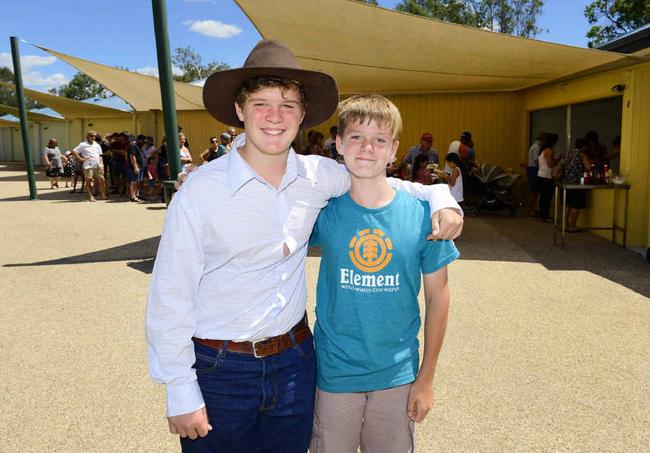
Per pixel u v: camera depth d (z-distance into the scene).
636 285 5.47
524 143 12.05
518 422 2.81
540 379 3.30
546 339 3.96
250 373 1.65
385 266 1.77
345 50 7.51
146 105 15.42
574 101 9.35
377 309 1.79
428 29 6.45
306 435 1.81
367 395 1.88
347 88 11.14
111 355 3.65
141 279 5.68
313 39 7.07
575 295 5.12
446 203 1.75
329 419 1.87
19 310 4.65
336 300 1.81
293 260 1.70
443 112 12.50
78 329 4.16
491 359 3.60
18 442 2.62
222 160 1.59
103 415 2.88
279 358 1.69
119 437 2.67
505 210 11.76
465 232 8.87
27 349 3.76
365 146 1.72
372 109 1.70
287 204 1.63
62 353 3.69
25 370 3.42
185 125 16.14
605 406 2.97
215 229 1.54
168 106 6.22
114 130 23.42
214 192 1.52
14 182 19.34
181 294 1.54
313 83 1.70
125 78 12.14
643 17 26.83
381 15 6.09
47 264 6.39
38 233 8.56
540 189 10.32
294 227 1.65
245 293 1.61
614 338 3.98
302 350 1.75
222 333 1.63
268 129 1.57
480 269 6.19
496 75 9.11
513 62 7.80
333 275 1.81
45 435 2.68
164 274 1.53
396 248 1.76
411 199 1.82
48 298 5.01
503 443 2.62
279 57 1.62
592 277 5.81
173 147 6.33
